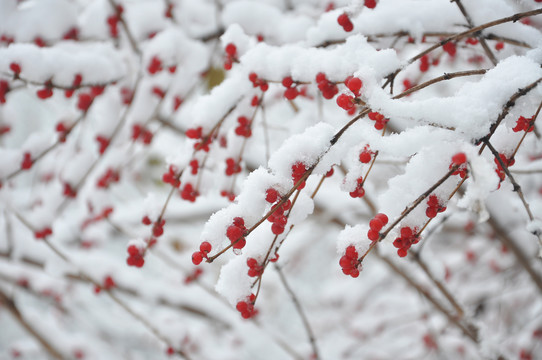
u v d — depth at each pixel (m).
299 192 0.53
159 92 0.80
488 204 0.69
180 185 0.63
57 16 0.76
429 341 1.07
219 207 1.07
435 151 0.50
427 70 0.65
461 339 1.04
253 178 0.52
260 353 1.39
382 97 0.50
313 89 0.69
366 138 0.51
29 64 0.65
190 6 0.81
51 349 1.09
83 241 1.08
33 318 1.12
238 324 1.06
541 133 0.60
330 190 0.98
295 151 0.51
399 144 0.50
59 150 0.93
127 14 0.82
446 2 0.59
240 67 0.61
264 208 0.52
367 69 0.51
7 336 1.89
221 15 0.78
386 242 0.51
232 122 0.63
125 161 0.90
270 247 0.52
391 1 0.60
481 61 0.66
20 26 0.75
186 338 0.92
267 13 0.73
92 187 0.89
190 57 0.77
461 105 0.50
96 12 0.79
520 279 1.03
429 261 0.76
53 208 0.82
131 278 1.01
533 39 0.57
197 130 0.61
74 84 0.67
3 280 1.05
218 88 0.61
